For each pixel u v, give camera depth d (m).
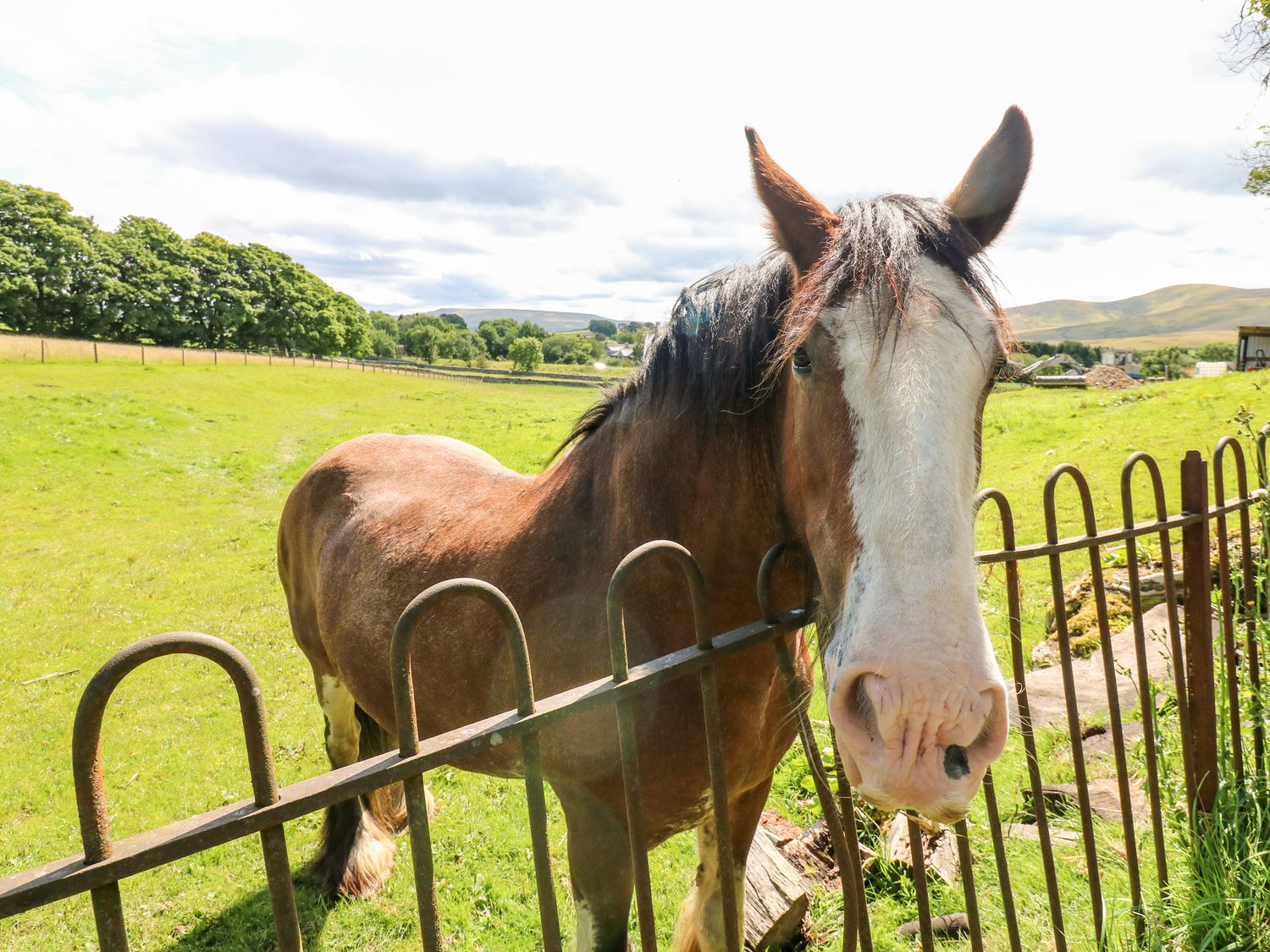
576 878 1.87
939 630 1.06
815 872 2.89
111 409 18.38
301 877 3.38
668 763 1.70
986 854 2.83
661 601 1.74
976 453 1.31
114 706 5.40
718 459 1.68
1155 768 2.11
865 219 1.37
